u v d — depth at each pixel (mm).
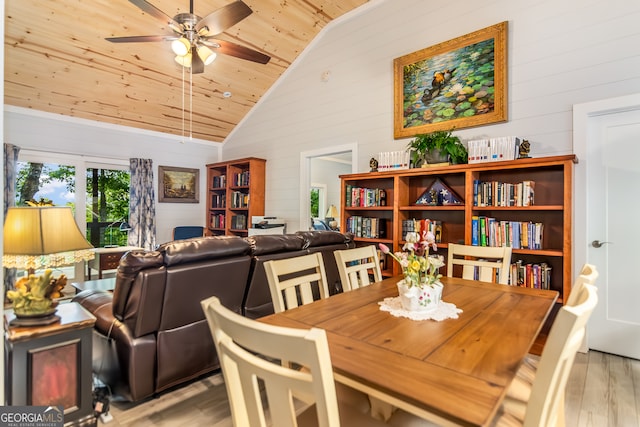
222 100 5680
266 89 5762
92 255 1753
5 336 1511
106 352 2016
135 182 5645
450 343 1159
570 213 2584
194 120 5992
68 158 5125
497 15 3363
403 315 1463
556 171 2969
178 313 1968
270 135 5781
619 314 2764
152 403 2064
